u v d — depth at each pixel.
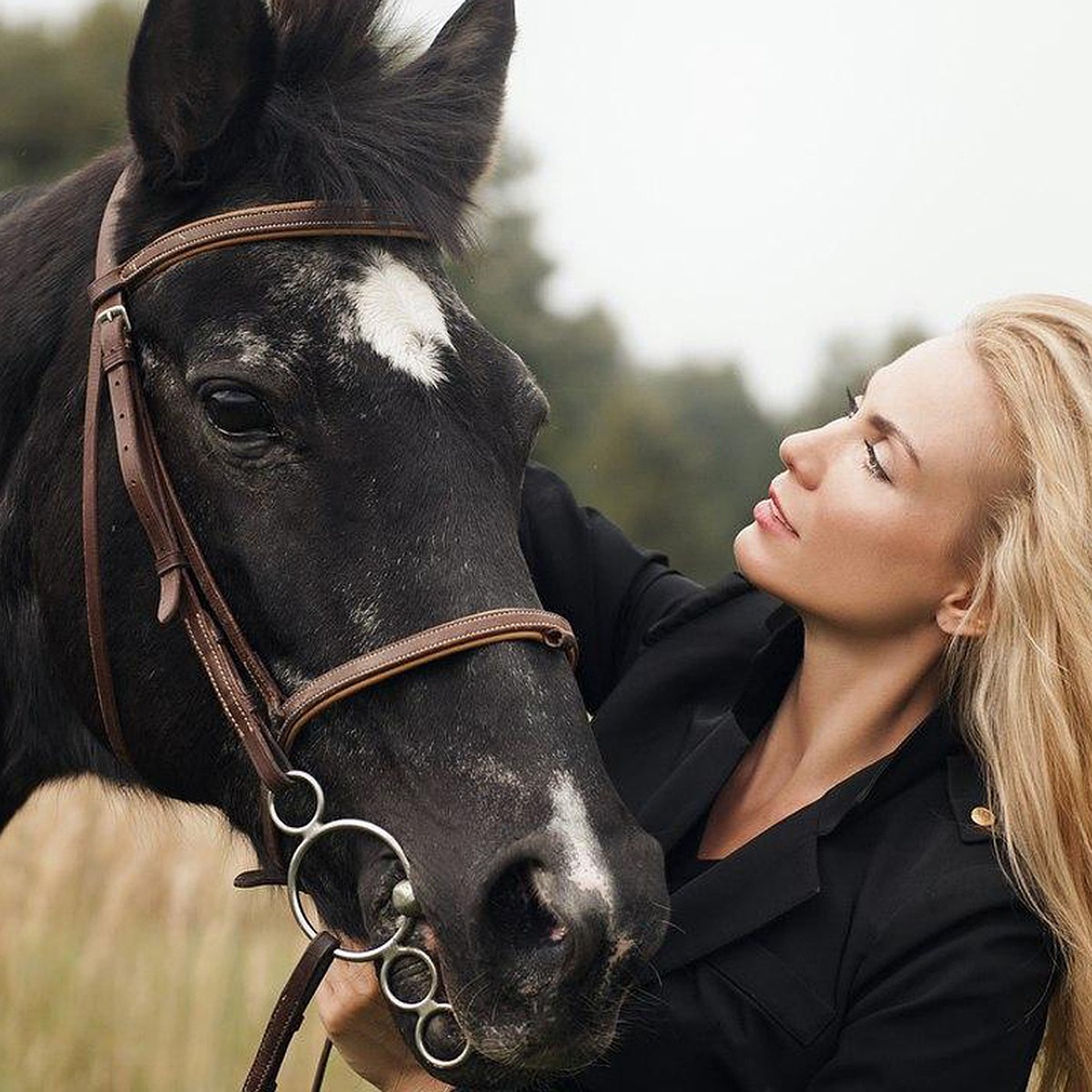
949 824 2.73
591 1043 2.38
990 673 2.74
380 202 2.80
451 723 2.54
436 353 2.71
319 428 2.64
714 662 3.07
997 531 2.79
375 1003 2.86
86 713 3.06
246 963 7.69
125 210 2.91
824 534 2.81
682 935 2.69
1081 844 2.66
